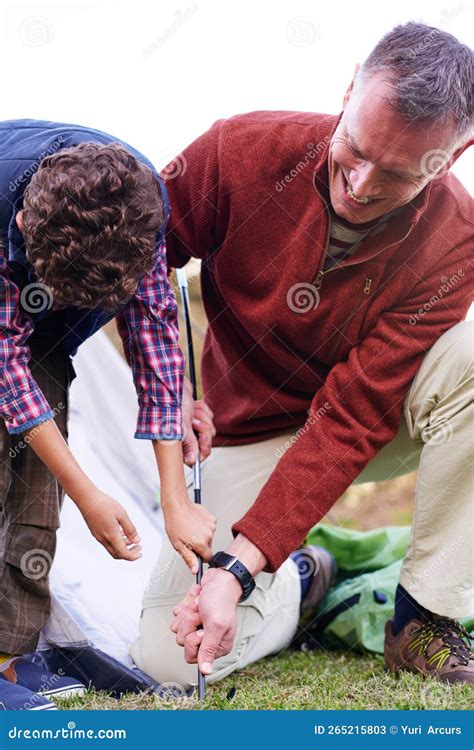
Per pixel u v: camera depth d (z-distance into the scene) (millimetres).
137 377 1558
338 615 2002
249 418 1929
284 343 1854
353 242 1755
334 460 1673
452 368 1671
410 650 1684
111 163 1283
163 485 1562
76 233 1247
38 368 1541
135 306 1535
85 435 2189
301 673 1774
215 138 1850
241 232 1796
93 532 1477
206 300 1971
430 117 1539
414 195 1658
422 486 1693
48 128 1510
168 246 1889
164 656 1691
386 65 1562
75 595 1807
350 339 1800
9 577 1546
